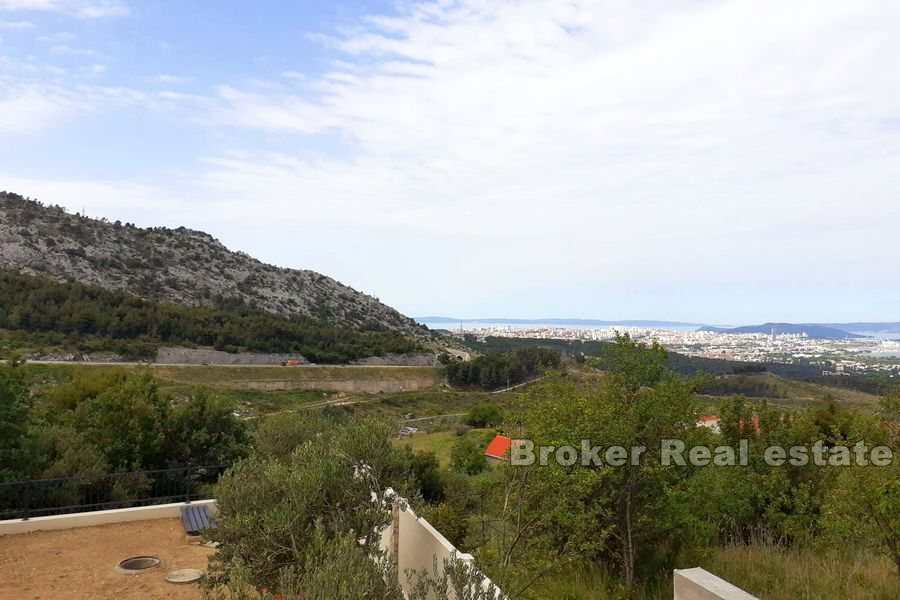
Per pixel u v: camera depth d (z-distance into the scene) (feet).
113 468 44.27
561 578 23.99
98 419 47.29
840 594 21.20
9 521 29.58
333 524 18.54
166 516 33.06
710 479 24.71
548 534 21.90
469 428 160.56
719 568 24.38
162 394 54.75
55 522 30.48
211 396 56.29
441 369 299.38
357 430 21.36
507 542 21.85
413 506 20.92
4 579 23.68
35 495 33.99
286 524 17.81
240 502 20.29
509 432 22.36
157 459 48.83
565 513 20.81
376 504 19.45
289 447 30.99
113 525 31.45
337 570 13.10
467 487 62.23
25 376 39.09
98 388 58.54
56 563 25.71
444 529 36.29
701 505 25.16
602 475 21.48
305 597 12.95
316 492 18.95
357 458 20.62
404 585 22.25
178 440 50.03
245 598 15.58
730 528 30.53
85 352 201.36
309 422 33.45
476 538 31.22
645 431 23.68
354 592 12.57
